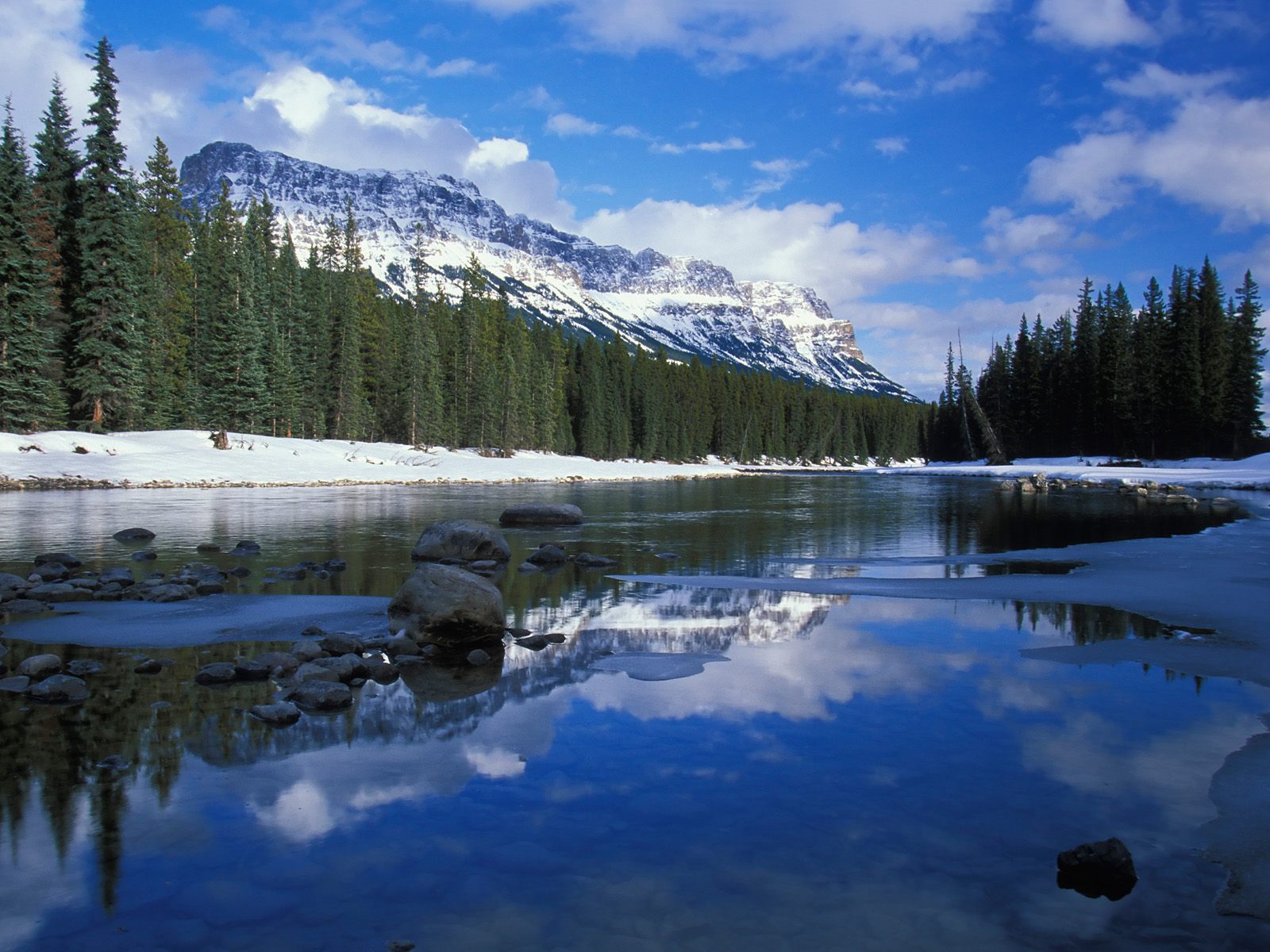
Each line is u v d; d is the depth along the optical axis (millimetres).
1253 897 4453
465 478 61375
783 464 146625
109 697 8156
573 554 21047
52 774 6176
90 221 46750
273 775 6172
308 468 52406
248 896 4457
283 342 65312
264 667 9070
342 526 25844
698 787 5922
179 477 43281
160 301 55844
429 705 7969
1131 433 80625
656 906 4348
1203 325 75562
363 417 75500
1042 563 18625
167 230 62406
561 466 83188
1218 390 72688
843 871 4734
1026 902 4414
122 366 47906
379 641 10391
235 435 57219
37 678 8758
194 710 7742
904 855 4922
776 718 7500
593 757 6543
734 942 4023
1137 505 39156
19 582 13828
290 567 17344
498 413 86188
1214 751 6637
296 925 4180
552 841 5098
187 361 61312
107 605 13078
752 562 19172
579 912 4297
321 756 6574
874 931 4129
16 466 38844
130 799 5730
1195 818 5430
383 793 5824
